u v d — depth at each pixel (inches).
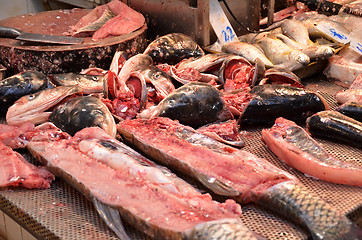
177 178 89.7
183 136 106.5
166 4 165.8
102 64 148.1
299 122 123.8
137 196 83.0
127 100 124.6
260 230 81.2
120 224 81.4
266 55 152.5
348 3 179.9
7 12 213.0
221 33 159.9
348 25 157.5
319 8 170.4
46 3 220.8
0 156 101.7
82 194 91.0
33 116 119.6
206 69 144.4
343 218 77.9
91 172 91.7
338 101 131.3
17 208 89.3
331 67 146.2
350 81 142.3
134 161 92.1
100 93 132.8
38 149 102.0
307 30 163.6
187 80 135.6
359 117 118.1
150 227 75.8
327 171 94.3
